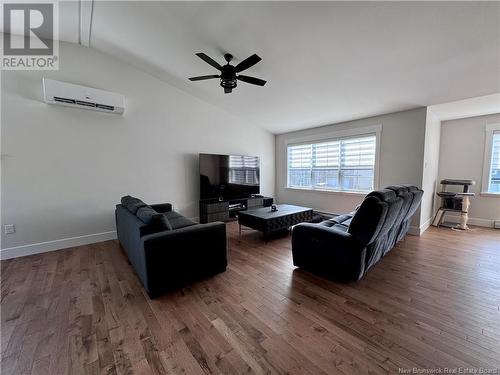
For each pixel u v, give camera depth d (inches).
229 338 60.8
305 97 150.3
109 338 61.1
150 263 78.0
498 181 166.6
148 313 71.6
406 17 77.6
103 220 142.2
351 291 83.3
